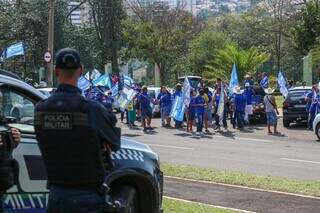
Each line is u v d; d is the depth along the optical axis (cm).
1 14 4912
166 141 2027
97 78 3228
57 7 5144
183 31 6244
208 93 2541
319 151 1742
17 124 614
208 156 1611
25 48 4794
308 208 916
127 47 5962
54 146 452
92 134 446
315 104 2367
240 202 958
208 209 882
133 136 2214
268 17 7256
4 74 620
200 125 2289
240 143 1959
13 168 530
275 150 1762
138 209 667
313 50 4119
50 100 457
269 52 7106
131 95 2667
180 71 6222
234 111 2505
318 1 4281
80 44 5547
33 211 596
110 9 6031
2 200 539
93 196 453
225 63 4500
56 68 463
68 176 450
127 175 637
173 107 2580
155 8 6281
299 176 1263
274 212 884
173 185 1112
